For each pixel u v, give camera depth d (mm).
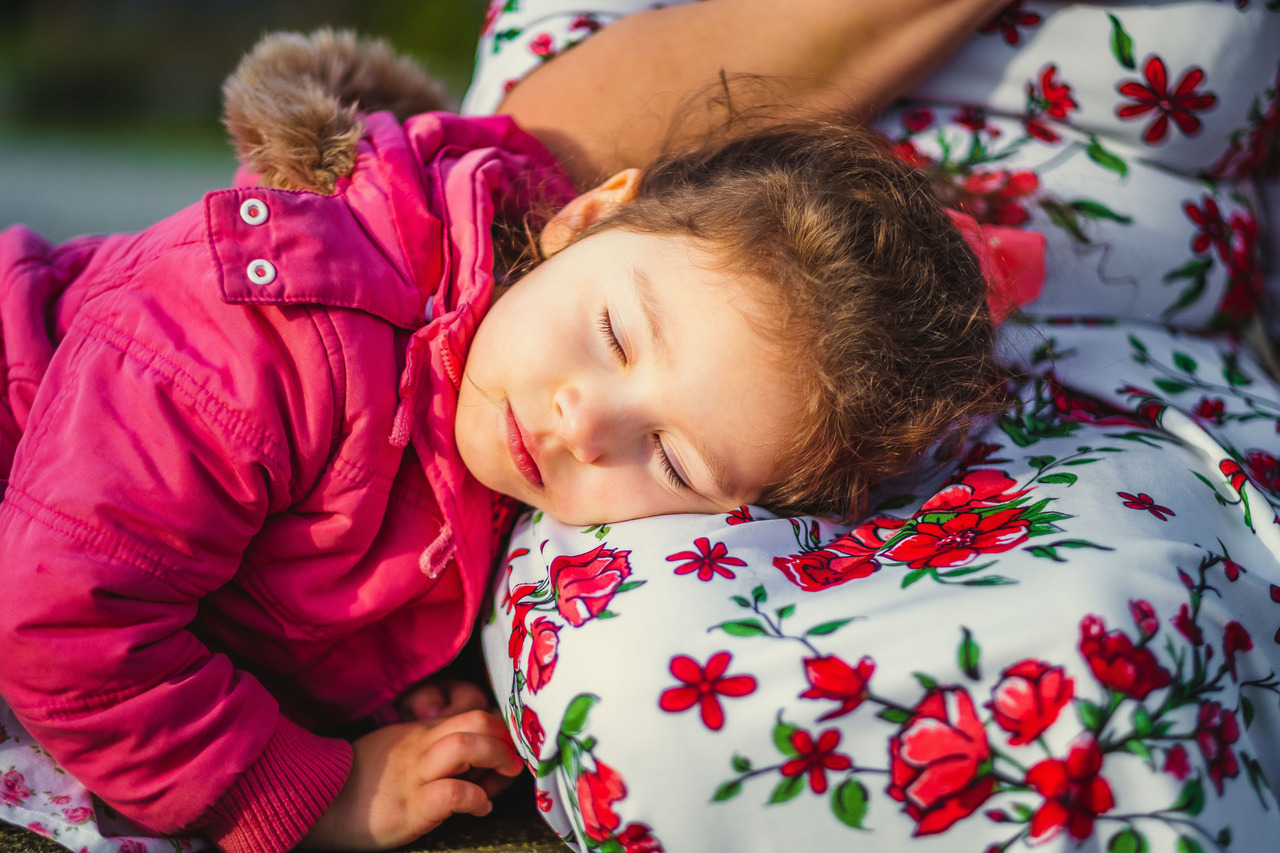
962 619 954
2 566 1099
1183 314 1685
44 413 1197
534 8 1716
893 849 929
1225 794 931
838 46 1586
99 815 1158
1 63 9000
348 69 1589
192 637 1167
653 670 967
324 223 1287
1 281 1438
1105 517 1086
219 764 1113
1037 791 903
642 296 1262
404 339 1333
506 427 1271
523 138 1598
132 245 1384
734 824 948
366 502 1262
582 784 992
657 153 1634
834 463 1302
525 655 1107
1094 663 917
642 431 1249
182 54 9523
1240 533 1189
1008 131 1692
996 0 1591
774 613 1010
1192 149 1665
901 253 1329
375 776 1208
